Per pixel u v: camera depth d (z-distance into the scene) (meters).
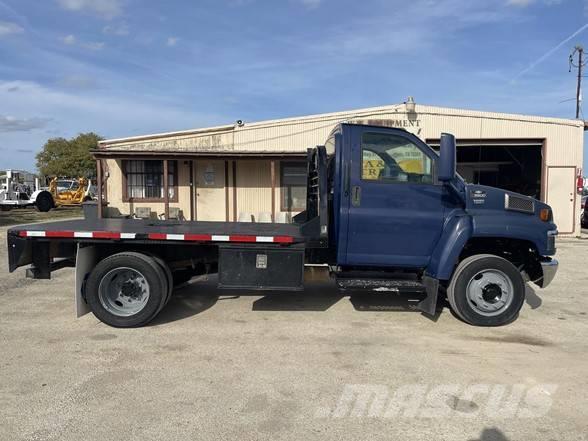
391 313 6.48
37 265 5.87
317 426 3.42
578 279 9.19
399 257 5.99
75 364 4.54
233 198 16.34
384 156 5.89
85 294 5.71
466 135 16.48
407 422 3.49
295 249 5.74
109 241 5.78
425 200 5.91
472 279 5.88
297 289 5.74
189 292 7.51
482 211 5.94
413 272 6.31
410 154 5.91
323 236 5.84
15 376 4.24
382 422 3.48
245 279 5.74
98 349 4.96
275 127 16.41
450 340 5.39
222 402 3.78
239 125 16.39
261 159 15.47
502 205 5.98
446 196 5.93
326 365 4.58
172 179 16.28
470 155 23.56
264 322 6.00
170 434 3.29
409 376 4.34
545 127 16.55
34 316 6.19
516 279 5.86
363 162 5.86
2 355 4.76
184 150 15.59
